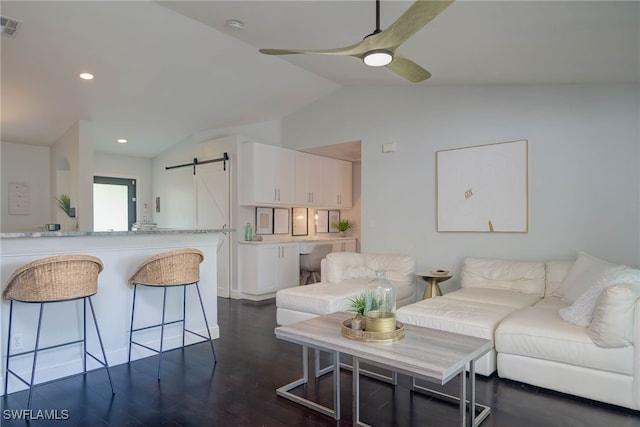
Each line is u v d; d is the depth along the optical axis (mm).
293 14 3164
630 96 3533
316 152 6383
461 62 3537
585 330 2551
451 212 4605
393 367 2012
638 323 2314
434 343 2238
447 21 2648
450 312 3119
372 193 5305
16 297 2391
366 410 2408
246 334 3949
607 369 2400
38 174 6547
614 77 3344
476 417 2260
